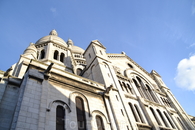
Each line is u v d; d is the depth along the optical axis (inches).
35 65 705.6
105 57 1255.5
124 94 1082.7
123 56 1641.2
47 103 627.8
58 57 1359.5
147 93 1398.9
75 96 754.8
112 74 1118.4
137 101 1137.4
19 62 1070.4
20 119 496.1
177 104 1579.7
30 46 1282.0
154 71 1895.9
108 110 812.6
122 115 841.5
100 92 880.3
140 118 1029.2
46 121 569.3
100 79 1026.7
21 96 581.9
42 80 670.5
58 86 730.8
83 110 730.8
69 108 674.2
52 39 1549.0
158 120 1115.3
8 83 668.1
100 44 1390.3
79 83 832.9
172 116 1318.9
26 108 537.3
